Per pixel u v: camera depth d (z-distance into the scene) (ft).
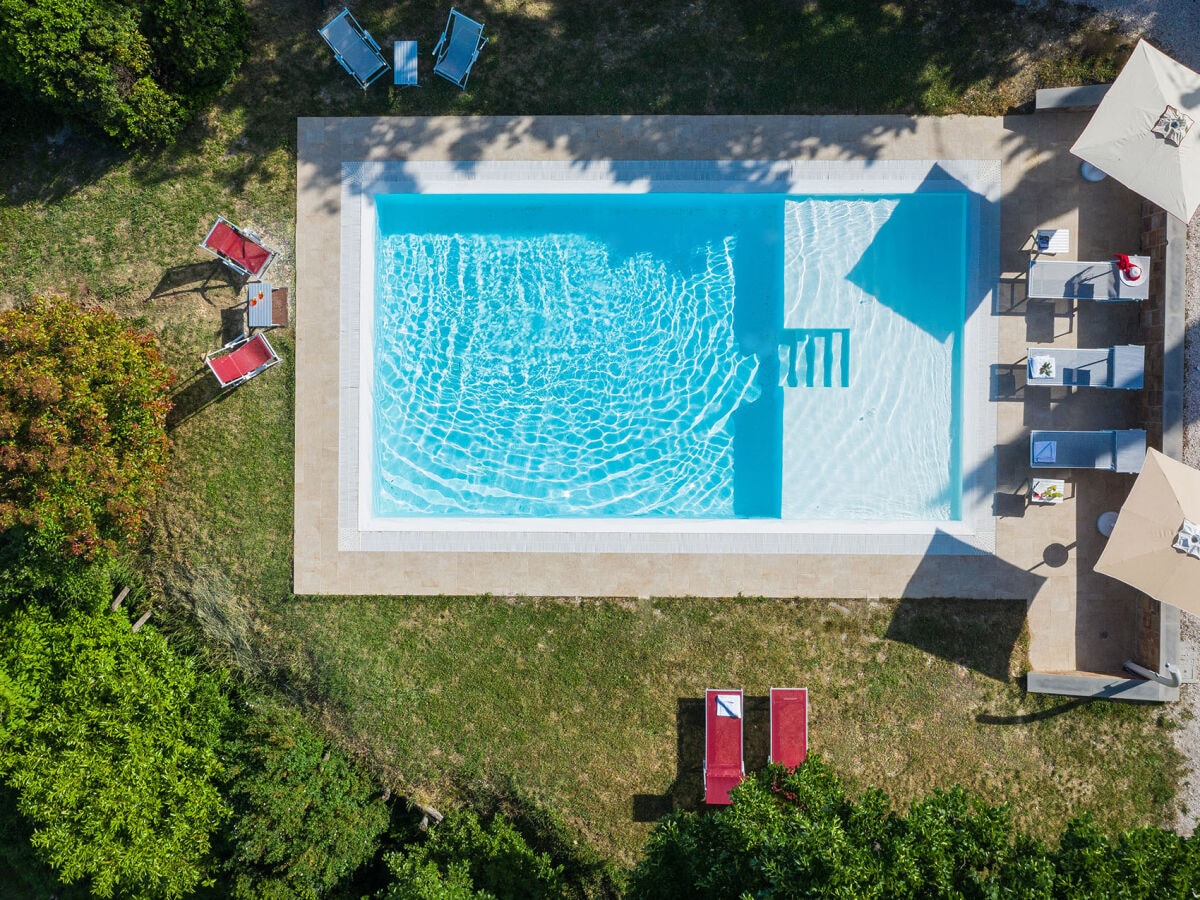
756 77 42.65
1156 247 41.47
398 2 42.91
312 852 40.34
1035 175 42.60
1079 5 42.37
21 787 41.78
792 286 43.78
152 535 43.21
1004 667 42.88
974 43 42.55
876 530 42.93
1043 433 41.09
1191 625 42.50
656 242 45.32
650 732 42.88
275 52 42.83
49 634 41.91
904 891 29.91
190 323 43.27
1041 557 43.01
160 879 43.39
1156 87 37.83
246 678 43.57
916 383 43.93
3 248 43.32
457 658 43.14
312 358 42.96
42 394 35.42
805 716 40.91
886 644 42.93
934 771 42.70
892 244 43.60
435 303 45.50
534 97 42.78
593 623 43.01
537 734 42.98
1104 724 42.68
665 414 45.88
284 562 43.16
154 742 42.06
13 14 36.96
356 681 43.04
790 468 44.21
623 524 43.01
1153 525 36.96
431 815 42.57
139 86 39.83
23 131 43.06
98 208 43.21
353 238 42.91
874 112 42.63
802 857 30.35
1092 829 32.22
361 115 42.80
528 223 45.09
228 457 43.19
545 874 40.19
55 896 48.32
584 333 45.68
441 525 42.96
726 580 42.98
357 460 42.98
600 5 42.80
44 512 36.01
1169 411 40.73
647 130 42.70
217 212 43.16
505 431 45.85
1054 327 42.83
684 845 35.37
